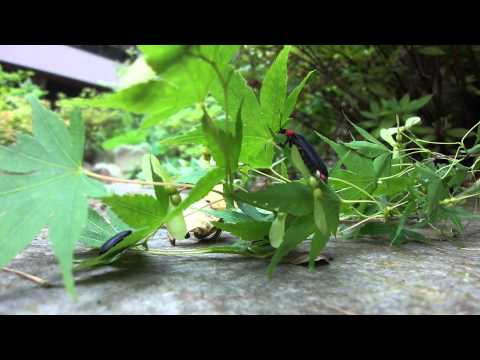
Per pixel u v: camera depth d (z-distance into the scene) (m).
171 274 0.09
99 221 0.10
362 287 0.08
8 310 0.07
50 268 0.09
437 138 0.26
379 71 0.30
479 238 0.14
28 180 0.08
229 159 0.08
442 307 0.07
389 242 0.13
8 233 0.07
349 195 0.12
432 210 0.12
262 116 0.10
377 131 0.25
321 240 0.09
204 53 0.07
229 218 0.11
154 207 0.09
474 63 0.28
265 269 0.09
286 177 0.11
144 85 0.07
